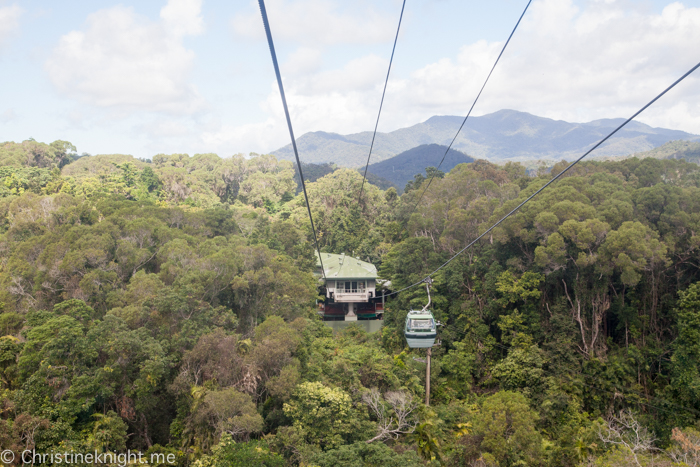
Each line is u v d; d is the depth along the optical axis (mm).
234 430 28609
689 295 37375
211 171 154375
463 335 51719
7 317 34812
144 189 111938
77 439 26219
